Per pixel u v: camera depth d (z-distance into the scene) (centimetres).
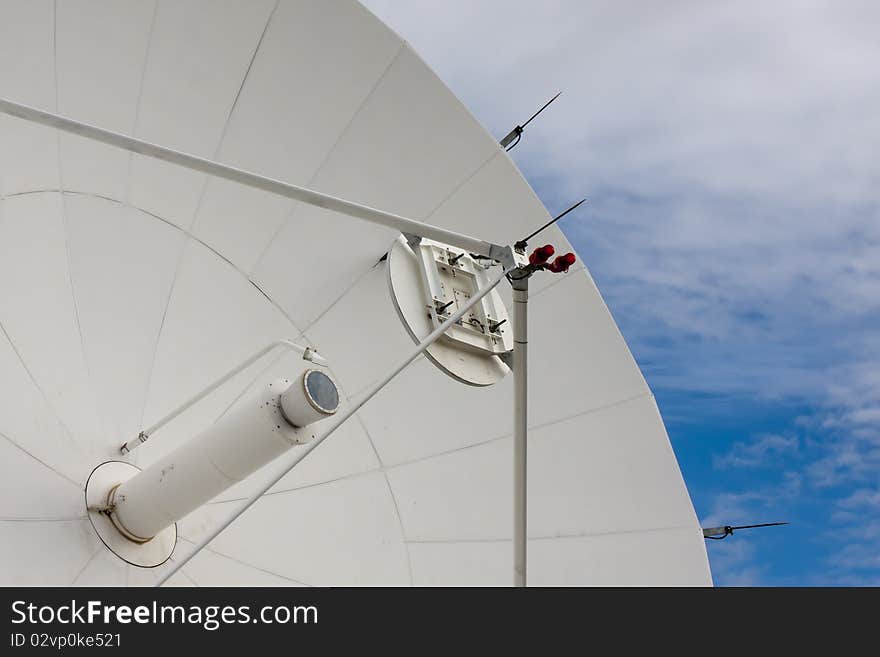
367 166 1158
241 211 1114
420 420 1188
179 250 1078
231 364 1095
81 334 999
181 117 1061
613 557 1171
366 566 1095
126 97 1024
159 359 1052
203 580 982
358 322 1177
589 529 1181
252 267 1123
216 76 1076
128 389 1022
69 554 898
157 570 951
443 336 868
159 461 916
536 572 1148
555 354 1238
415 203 1173
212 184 1093
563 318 1251
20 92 950
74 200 1003
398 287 877
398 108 1173
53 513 907
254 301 1120
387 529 1127
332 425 721
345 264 1173
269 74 1104
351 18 1149
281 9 1107
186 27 1055
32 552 876
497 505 1184
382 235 1193
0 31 934
